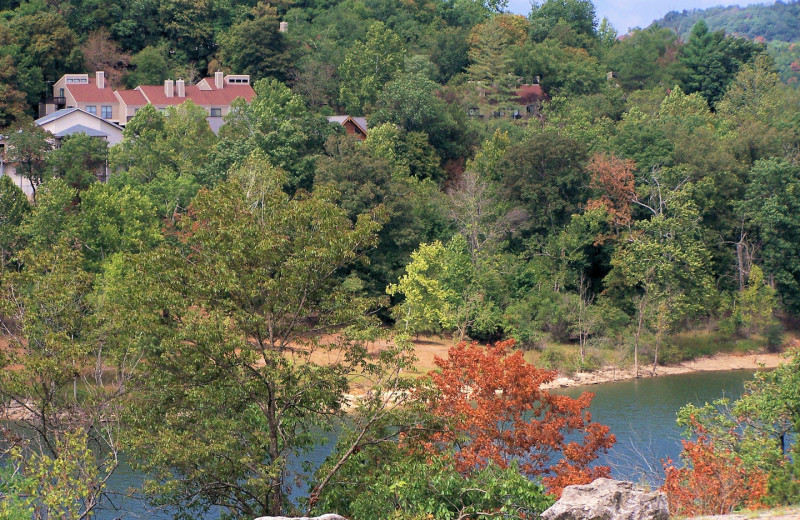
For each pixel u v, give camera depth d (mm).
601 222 90562
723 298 89312
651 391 69750
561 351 79188
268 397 30484
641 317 82125
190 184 86250
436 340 80812
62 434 32312
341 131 100562
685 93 158250
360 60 138500
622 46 171875
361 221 33375
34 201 85938
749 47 161875
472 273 83375
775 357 84688
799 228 90688
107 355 37375
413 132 109625
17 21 133875
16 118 116688
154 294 30234
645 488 21344
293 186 90250
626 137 100750
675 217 86875
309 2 171875
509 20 173250
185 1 154875
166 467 29641
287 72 142000
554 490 31344
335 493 28828
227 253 31484
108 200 71875
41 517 27859
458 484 25906
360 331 32594
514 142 111438
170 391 30453
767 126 111938
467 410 33375
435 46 158375
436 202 93500
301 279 31484
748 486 29906
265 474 28859
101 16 148625
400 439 31484
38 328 33969
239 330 30609
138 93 124500
